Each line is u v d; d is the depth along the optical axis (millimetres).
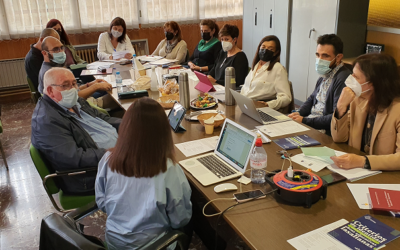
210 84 2889
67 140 1980
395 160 1561
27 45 5543
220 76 3818
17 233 2424
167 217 1448
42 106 2057
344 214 1292
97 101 3564
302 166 1666
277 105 2787
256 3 5453
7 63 5469
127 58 4605
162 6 6164
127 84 3400
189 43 6645
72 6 5547
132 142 1325
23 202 2803
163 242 1302
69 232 1156
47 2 5363
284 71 2920
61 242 1146
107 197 1458
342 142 1929
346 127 1886
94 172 2018
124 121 1357
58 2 5430
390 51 3883
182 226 1510
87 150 2012
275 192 1446
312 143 1909
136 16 6016
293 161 1722
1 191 2973
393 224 1223
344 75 2344
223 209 1370
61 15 5512
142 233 1396
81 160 1948
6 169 3359
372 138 1761
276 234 1201
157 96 3027
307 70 4676
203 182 1577
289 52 4984
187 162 1776
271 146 1912
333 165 1647
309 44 4539
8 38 5324
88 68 4152
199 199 2166
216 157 1813
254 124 2268
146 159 1326
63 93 2074
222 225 2082
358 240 1142
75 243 1106
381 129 1724
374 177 1536
